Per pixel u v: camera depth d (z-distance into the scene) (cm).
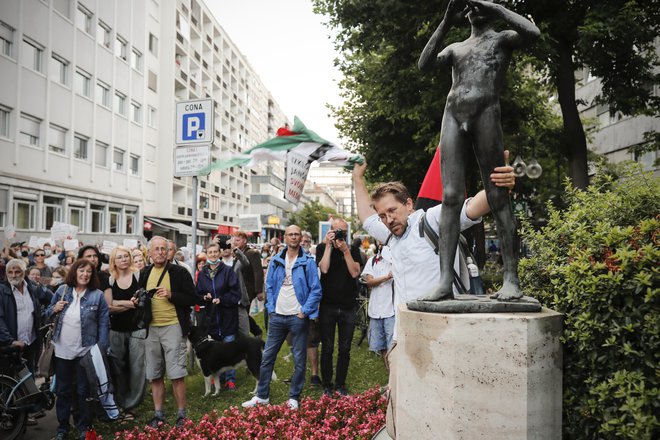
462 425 222
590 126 2239
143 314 505
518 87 1391
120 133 2933
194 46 4741
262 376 564
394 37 1219
